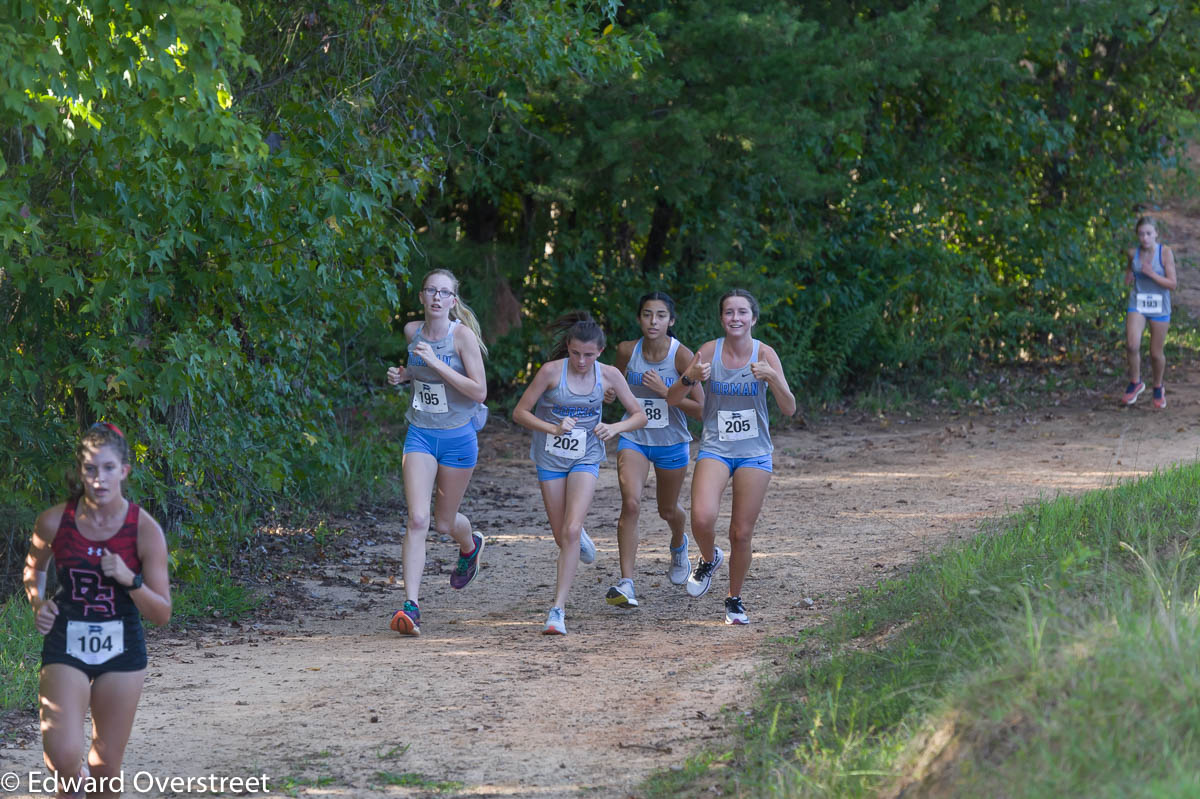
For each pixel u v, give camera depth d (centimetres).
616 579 2722
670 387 2269
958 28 4672
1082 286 5631
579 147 4109
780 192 4703
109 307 2458
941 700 1381
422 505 2295
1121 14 4869
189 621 2398
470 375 2297
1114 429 4262
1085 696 1167
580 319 2272
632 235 5209
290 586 2709
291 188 2577
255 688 1912
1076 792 1052
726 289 4788
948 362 5303
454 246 4488
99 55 1825
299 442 3122
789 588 2519
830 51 4212
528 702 1792
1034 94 5662
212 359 2498
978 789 1127
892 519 3142
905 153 5397
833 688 1669
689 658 2011
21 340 2500
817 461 4072
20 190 2148
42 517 1310
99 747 1327
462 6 3139
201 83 1909
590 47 3241
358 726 1705
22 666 1950
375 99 3122
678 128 4022
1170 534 2031
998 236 5550
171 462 2564
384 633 2306
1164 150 6022
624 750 1570
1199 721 1096
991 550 2203
